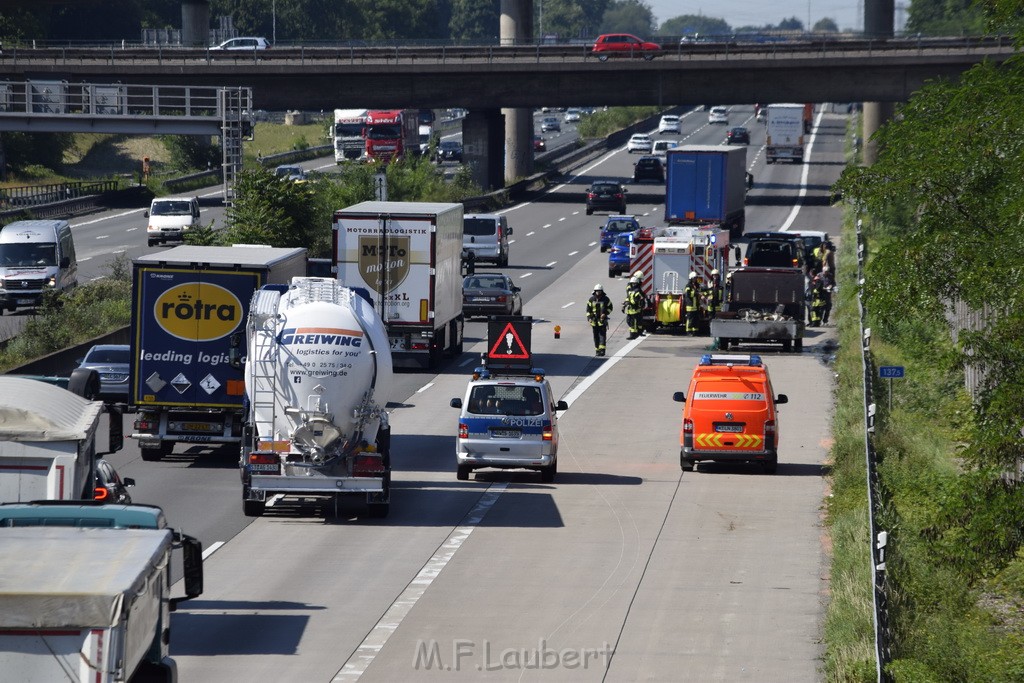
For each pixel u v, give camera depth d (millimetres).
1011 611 74750
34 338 162375
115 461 111062
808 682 59969
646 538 87438
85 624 39781
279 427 91062
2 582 40906
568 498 99438
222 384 107625
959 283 71062
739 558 82438
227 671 60938
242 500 96000
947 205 74500
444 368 163125
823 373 158125
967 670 61531
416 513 94375
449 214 162500
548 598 73500
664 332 195500
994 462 60750
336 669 61500
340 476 90562
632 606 72062
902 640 64562
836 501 95125
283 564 80250
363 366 90812
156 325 107312
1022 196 63375
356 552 83312
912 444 110938
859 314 184750
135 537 46094
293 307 91875
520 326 124500
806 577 78125
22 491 61656
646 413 135500
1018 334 60594
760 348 177875
